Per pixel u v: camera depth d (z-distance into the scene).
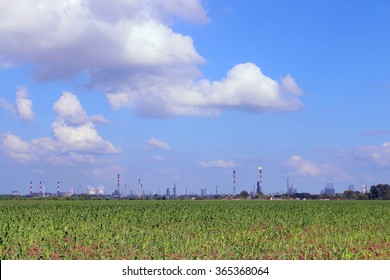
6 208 57.19
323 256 21.80
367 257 21.62
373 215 49.34
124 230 28.56
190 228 32.75
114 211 50.06
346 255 20.72
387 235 30.16
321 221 41.69
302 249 23.09
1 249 21.00
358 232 31.64
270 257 21.39
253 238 25.86
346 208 61.69
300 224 38.59
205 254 21.62
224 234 29.91
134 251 22.03
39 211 50.31
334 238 27.77
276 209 57.59
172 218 41.72
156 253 21.30
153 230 30.50
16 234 25.58
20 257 19.95
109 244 22.00
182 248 21.61
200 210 52.75
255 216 44.69
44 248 21.56
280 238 29.11
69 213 47.16
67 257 20.42
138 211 49.91
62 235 24.72
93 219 40.81
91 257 20.56
